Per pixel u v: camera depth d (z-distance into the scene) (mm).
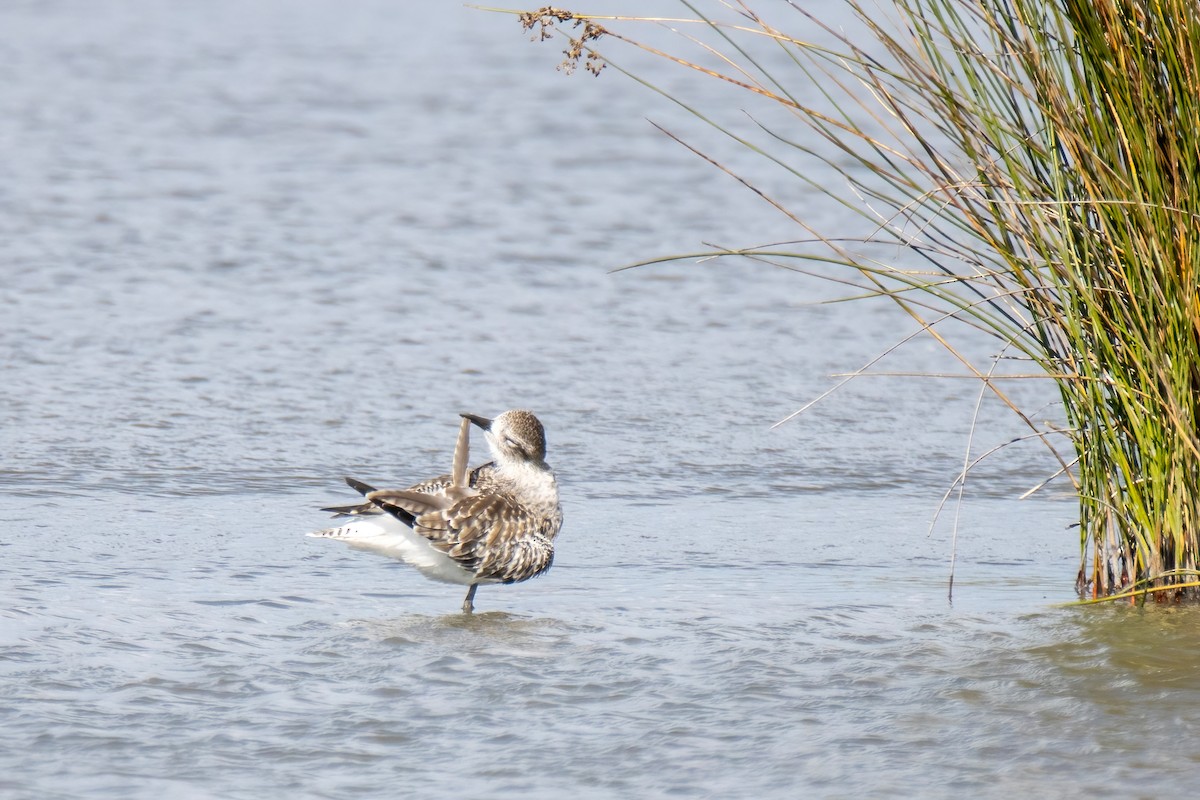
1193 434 10297
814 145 32500
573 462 15586
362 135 33188
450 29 47969
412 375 18594
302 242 24938
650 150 32438
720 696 9219
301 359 19062
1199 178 9859
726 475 15305
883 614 11016
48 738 8352
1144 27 9789
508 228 26297
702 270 24188
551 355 19688
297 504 13969
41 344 19109
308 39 45531
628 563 12555
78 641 9977
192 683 9273
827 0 44781
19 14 47969
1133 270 10109
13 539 12508
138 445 15555
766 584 11945
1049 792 7801
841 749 8391
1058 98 9961
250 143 32031
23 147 30469
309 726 8641
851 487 15023
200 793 7707
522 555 11477
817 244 25500
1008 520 13961
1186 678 9453
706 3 44531
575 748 8383
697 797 7758
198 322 20500
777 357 20016
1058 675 9547
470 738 8508
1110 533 11211
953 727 8711
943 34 10070
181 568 11977
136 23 47250
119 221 25578
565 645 10211
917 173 28828
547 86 38781
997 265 10836
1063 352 10844
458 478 11828
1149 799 7699
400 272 23516
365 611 11039
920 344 20781
